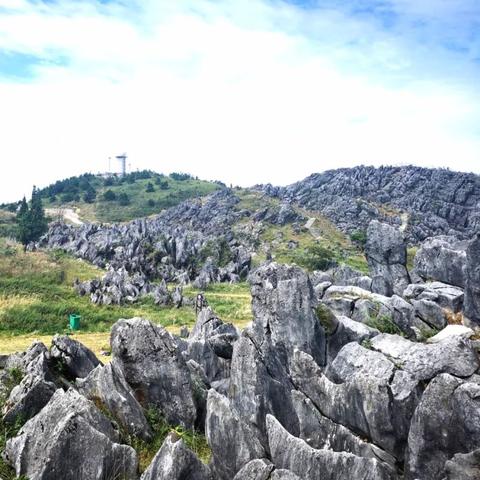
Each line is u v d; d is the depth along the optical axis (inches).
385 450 460.1
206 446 511.5
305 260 3449.8
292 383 545.0
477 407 388.8
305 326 628.1
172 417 547.2
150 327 576.7
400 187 6510.8
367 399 469.4
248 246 4293.8
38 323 1314.0
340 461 391.2
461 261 829.2
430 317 716.7
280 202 6225.4
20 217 4170.8
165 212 6441.9
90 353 614.9
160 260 2768.2
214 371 696.4
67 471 386.3
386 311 713.6
